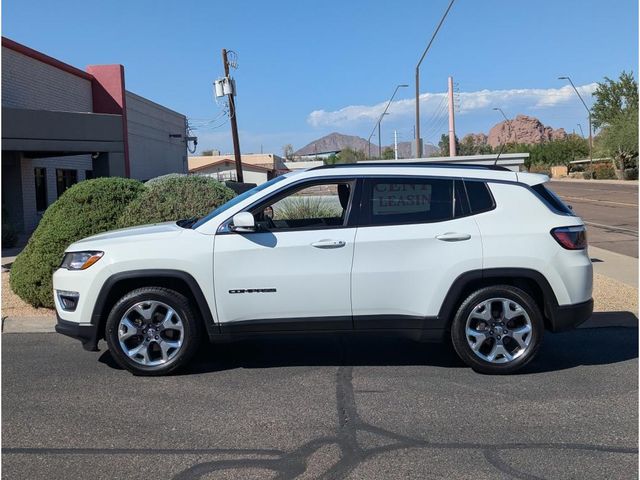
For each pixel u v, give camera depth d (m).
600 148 68.31
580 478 3.82
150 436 4.48
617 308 8.25
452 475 3.87
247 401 5.18
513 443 4.33
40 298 8.73
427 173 5.86
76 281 5.80
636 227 19.84
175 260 5.69
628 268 11.49
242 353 6.62
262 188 5.99
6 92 18.80
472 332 5.74
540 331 5.73
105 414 4.91
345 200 6.27
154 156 33.78
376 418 4.80
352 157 88.00
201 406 5.07
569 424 4.66
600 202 32.09
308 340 7.12
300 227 5.80
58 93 22.41
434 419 4.77
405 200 5.82
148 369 5.81
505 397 5.23
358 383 5.62
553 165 87.44
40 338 7.46
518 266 5.66
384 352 6.62
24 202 20.20
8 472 3.94
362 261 5.68
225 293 5.71
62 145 16.97
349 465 4.01
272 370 6.04
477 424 4.67
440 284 5.67
